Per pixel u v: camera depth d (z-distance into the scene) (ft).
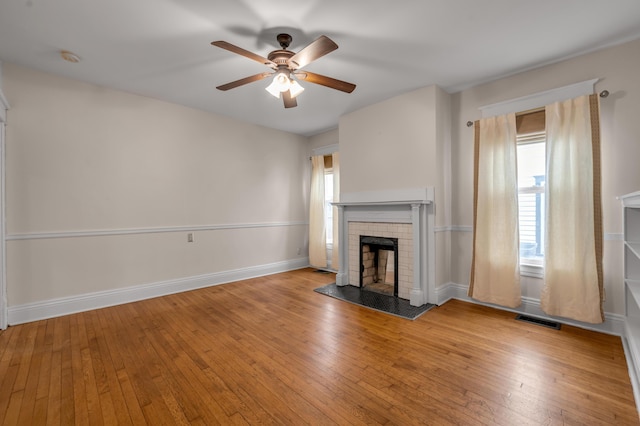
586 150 8.61
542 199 10.11
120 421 5.23
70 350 7.80
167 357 7.43
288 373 6.68
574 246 8.81
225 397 5.87
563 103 9.03
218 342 8.24
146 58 9.12
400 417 5.25
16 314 9.49
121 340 8.39
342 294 12.64
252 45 8.43
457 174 11.84
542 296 9.43
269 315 10.28
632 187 8.23
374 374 6.60
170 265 12.98
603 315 8.50
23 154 9.68
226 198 14.94
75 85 10.64
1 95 8.48
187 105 13.32
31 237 9.79
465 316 10.03
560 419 5.16
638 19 7.29
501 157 10.31
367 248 13.78
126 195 11.80
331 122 15.89
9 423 5.18
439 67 9.78
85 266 10.85
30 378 6.53
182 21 7.32
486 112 10.93
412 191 11.64
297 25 7.51
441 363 7.03
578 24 7.49
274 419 5.25
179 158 13.26
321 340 8.32
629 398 5.68
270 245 16.84
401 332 8.80
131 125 11.91
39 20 7.22
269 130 16.85
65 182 10.46
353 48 8.63
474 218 11.03
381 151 12.77
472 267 11.09
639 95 8.14
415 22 7.41
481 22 7.42
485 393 5.89
